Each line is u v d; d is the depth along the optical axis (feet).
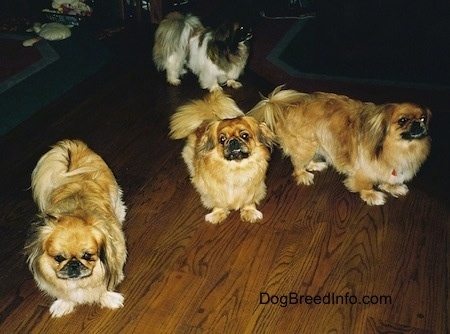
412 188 10.80
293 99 10.71
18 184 10.93
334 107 10.34
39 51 17.28
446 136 12.23
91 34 18.70
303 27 19.22
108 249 7.34
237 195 9.72
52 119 13.39
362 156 10.02
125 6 19.61
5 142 12.35
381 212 10.16
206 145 9.45
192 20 15.31
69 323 7.85
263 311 8.05
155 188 10.92
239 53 14.85
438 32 15.87
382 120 9.46
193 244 9.42
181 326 7.82
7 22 19.95
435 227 9.70
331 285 8.51
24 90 14.65
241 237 9.59
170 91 15.03
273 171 11.54
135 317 7.97
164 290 8.44
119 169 11.51
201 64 14.93
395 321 7.86
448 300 8.17
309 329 7.77
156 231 9.72
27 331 7.72
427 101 13.58
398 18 16.14
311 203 10.50
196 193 10.76
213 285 8.54
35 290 8.37
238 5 20.51
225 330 7.76
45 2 21.07
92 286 7.45
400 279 8.59
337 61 16.07
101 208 7.80
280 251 9.24
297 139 10.72
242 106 14.32
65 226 6.91
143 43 18.07
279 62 16.44
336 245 9.35
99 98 14.49
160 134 12.82
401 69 15.34
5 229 9.66
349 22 16.48
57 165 8.55
